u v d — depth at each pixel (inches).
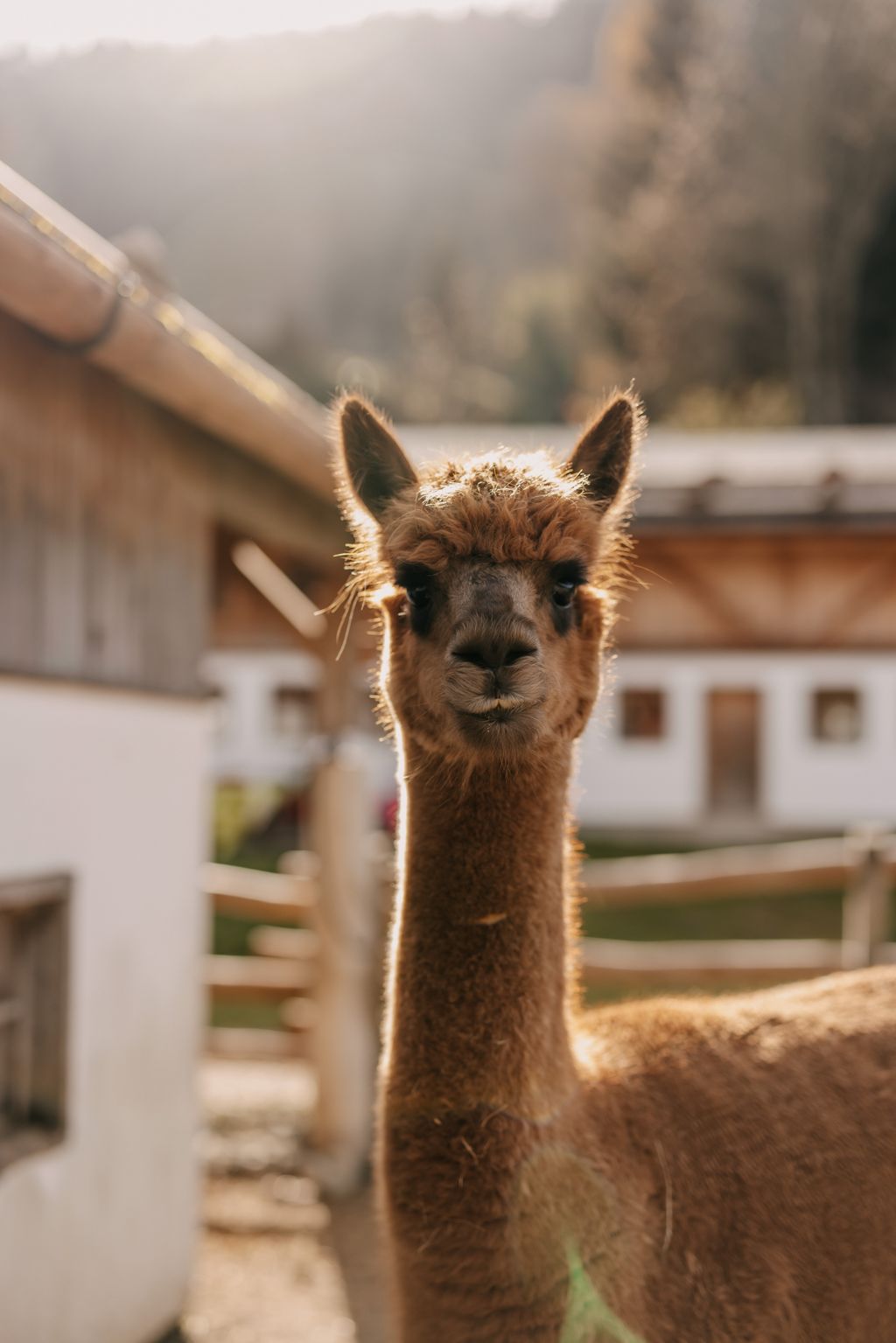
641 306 1525.6
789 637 247.0
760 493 235.1
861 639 245.6
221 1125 278.7
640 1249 93.4
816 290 1393.9
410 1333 93.0
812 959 235.6
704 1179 99.7
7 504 141.6
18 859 145.5
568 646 104.7
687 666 868.0
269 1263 211.8
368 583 116.6
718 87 1482.5
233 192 3038.9
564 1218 90.3
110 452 165.0
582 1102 97.8
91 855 161.5
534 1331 88.8
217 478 195.5
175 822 186.5
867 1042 117.6
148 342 136.1
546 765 98.0
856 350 1406.3
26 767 146.5
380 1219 99.8
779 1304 98.1
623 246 1568.7
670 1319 94.1
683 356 1451.8
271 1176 251.4
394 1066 97.3
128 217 3031.5
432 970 96.6
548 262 2397.9
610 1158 95.5
